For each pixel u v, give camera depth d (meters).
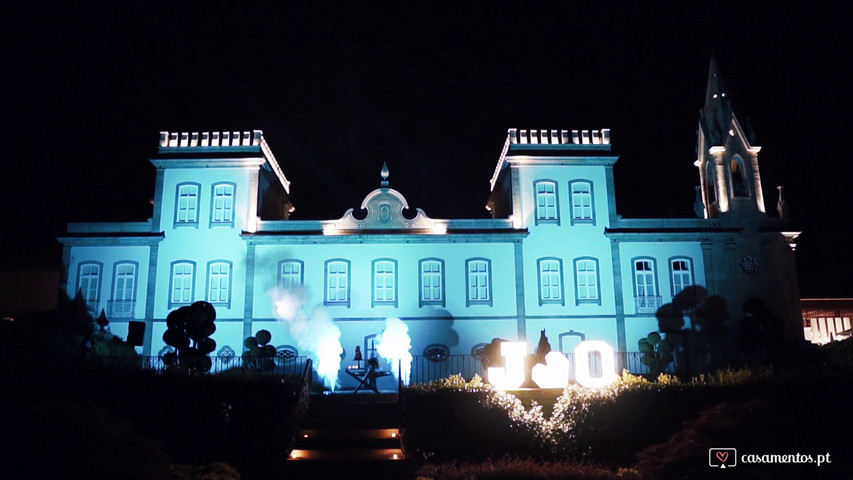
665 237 36.06
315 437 20.92
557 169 36.97
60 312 34.88
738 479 13.93
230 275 35.56
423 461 17.94
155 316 35.00
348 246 35.94
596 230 36.28
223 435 18.94
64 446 12.47
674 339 35.03
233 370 26.77
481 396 19.48
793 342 34.81
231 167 36.75
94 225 36.19
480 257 35.91
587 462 17.78
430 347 34.81
